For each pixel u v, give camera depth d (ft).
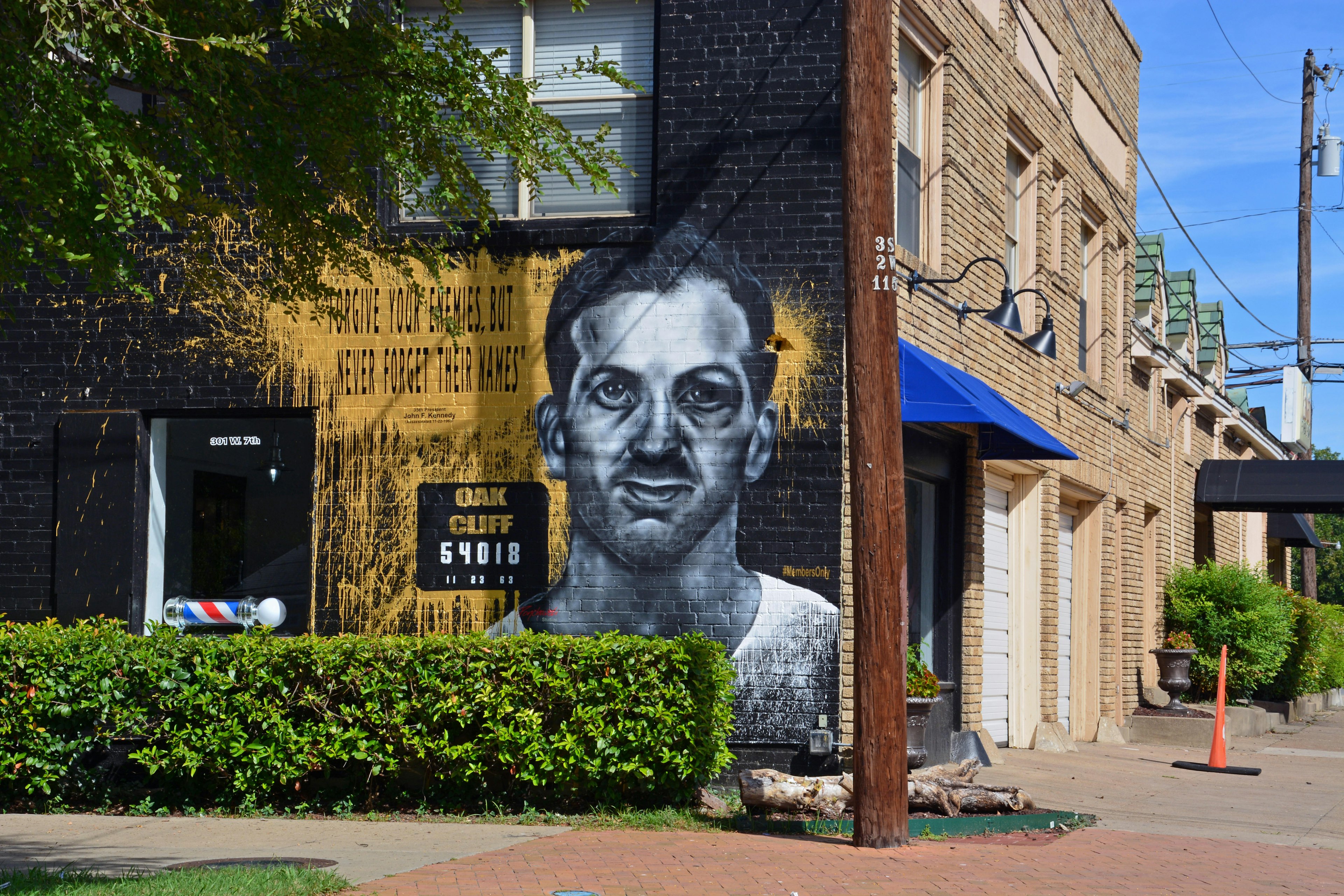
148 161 22.06
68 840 28.09
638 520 35.06
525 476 35.73
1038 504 50.21
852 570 32.09
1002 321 36.60
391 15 30.45
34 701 32.60
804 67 35.35
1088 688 56.70
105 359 38.17
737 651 34.22
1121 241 63.52
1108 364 59.82
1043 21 51.78
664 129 35.78
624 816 30.07
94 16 21.90
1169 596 69.92
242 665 32.22
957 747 41.50
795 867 24.66
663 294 35.47
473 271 36.40
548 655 31.12
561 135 29.19
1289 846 30.45
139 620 37.37
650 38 37.04
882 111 28.07
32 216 23.38
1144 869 25.93
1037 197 50.42
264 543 37.42
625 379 35.50
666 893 22.17
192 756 31.83
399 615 35.99
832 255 34.81
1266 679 70.13
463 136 28.60
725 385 34.99
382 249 30.55
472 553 35.78
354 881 23.07
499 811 30.99
